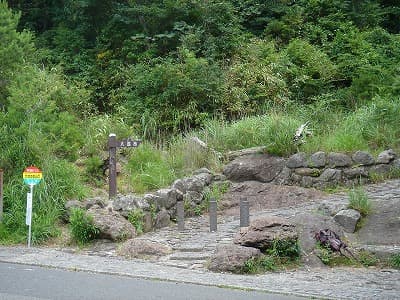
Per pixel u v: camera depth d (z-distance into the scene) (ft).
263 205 44.57
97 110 61.16
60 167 41.14
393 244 32.60
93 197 41.09
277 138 49.06
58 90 52.54
